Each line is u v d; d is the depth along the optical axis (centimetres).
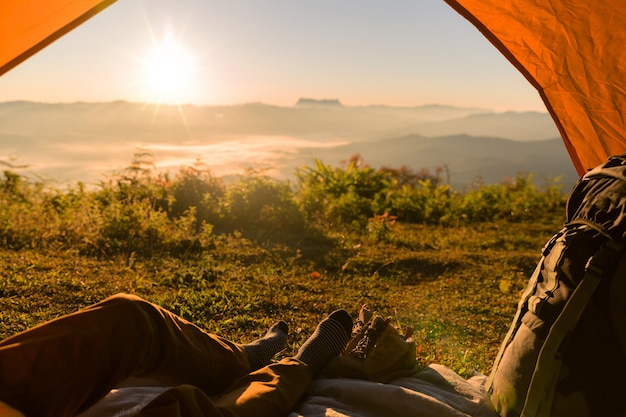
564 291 209
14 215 805
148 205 884
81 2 298
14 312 444
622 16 332
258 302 511
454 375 274
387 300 555
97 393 173
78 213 823
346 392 235
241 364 237
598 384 194
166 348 198
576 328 199
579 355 197
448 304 550
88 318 172
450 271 698
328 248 802
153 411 169
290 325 461
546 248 233
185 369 208
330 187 1321
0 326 410
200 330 223
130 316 182
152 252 705
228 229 922
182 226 848
